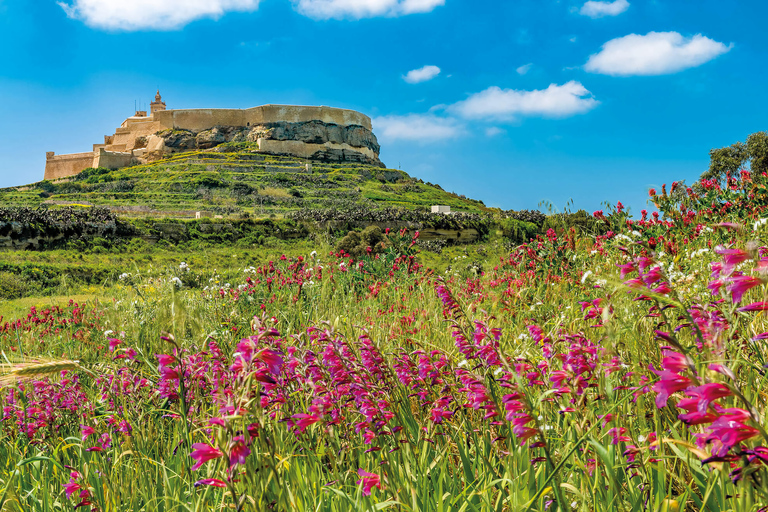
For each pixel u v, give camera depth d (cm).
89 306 724
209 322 497
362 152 16325
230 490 150
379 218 6056
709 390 107
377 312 599
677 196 654
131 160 14625
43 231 4612
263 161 13788
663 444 171
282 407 227
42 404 326
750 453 107
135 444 278
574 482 192
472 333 237
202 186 11519
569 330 312
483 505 190
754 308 120
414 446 223
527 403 168
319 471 221
